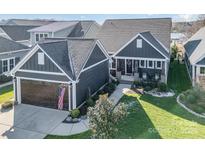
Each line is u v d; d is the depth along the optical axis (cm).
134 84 2545
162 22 3269
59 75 1884
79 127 1630
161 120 1714
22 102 2052
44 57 1905
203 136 1455
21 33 4878
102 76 2528
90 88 2209
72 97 1875
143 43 2742
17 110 1908
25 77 1991
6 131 1567
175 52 3988
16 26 4941
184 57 3822
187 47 3541
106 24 3503
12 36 4644
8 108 1944
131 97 2206
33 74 1962
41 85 1973
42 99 1988
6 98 2180
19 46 3228
